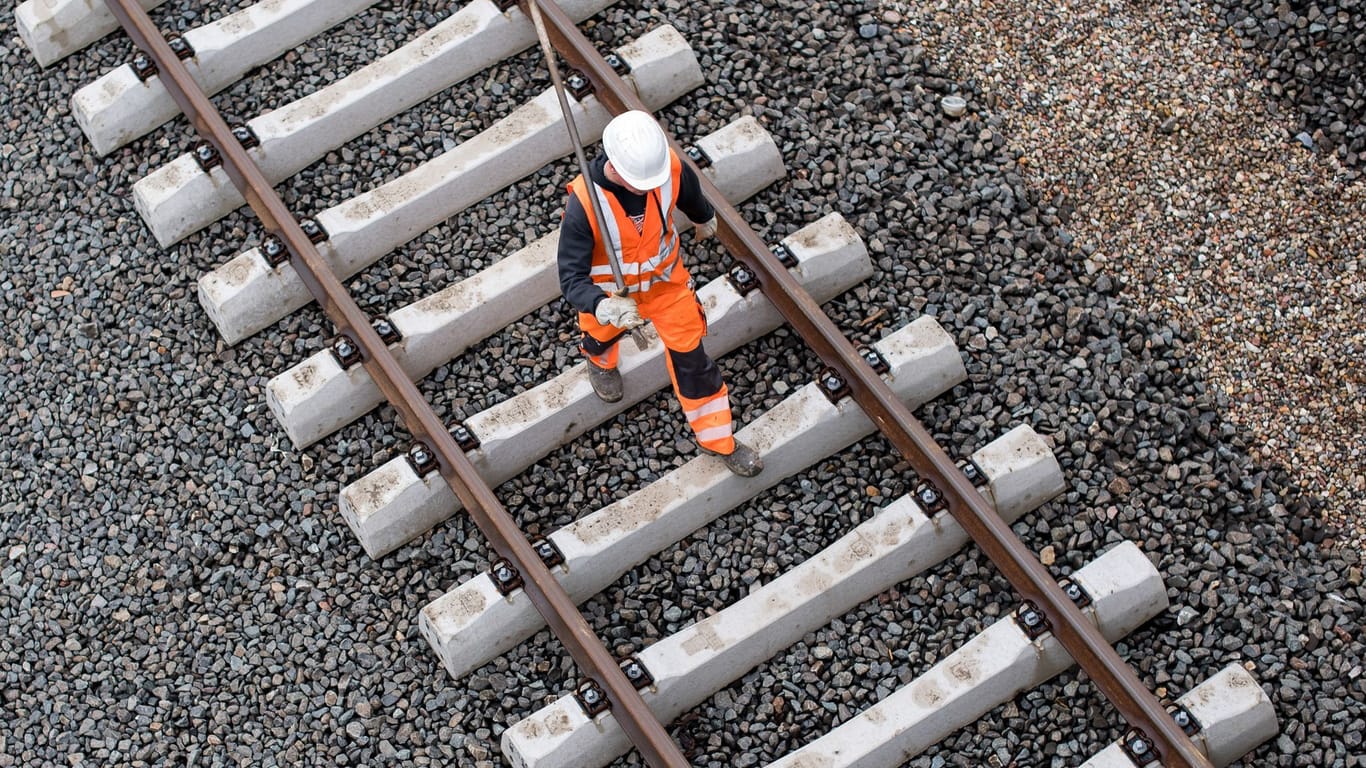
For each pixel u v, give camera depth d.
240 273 12.68
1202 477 11.97
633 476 12.11
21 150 13.88
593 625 11.53
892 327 12.62
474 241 13.18
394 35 14.20
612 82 13.04
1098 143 13.66
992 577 11.59
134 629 11.63
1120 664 10.45
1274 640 11.25
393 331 12.32
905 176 13.36
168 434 12.45
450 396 12.49
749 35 14.15
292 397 12.12
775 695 11.26
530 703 11.23
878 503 11.94
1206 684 10.84
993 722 11.11
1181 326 12.73
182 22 14.27
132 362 12.79
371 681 11.34
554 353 12.66
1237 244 13.18
